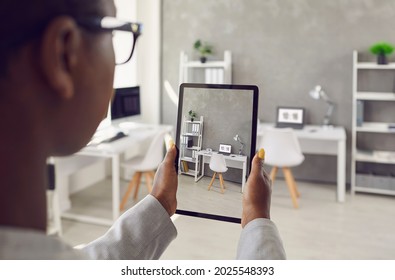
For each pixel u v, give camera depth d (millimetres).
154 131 3791
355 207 3586
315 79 4309
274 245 512
